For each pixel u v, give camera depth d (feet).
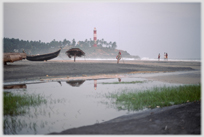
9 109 27.50
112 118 23.63
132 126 19.40
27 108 28.37
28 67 77.97
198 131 16.35
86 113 25.84
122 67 98.53
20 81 53.57
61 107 28.86
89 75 68.80
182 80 58.13
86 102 32.01
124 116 24.11
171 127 18.13
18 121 22.67
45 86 47.67
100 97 35.76
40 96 36.32
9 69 70.54
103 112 26.23
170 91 36.73
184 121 19.36
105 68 90.02
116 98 34.81
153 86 47.52
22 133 18.93
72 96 36.68
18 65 82.84
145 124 19.76
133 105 29.37
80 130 18.92
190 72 84.89
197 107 24.44
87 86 48.11
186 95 33.27
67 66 87.92
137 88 44.83
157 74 76.18
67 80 57.62
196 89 37.47
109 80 58.90
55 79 58.54
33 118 23.86
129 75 71.92
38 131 19.57
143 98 32.99
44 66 83.61
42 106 29.53
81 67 87.92
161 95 34.24
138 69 93.61
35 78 58.75
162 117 21.74
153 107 28.02
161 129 17.85
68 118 23.76
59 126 21.03
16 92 40.06
